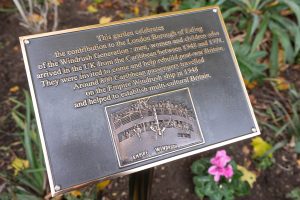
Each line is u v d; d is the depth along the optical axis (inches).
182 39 45.4
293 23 81.1
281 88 78.4
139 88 41.6
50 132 37.8
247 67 73.2
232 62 46.0
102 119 39.4
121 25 43.8
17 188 57.6
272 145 69.6
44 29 77.4
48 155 37.2
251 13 83.3
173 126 41.0
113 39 42.9
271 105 76.2
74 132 38.3
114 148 38.6
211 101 43.6
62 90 39.5
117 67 41.8
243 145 69.2
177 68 43.8
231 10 82.4
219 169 55.7
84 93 39.9
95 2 86.7
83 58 41.1
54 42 40.8
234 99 44.6
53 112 38.4
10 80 73.1
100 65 41.4
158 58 43.6
